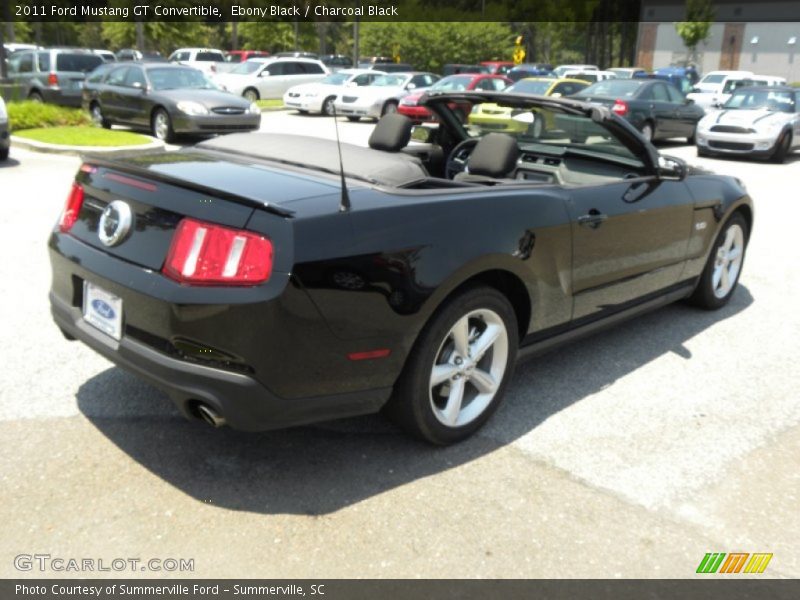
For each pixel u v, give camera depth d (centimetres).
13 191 831
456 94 436
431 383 309
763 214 910
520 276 333
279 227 255
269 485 294
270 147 364
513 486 303
